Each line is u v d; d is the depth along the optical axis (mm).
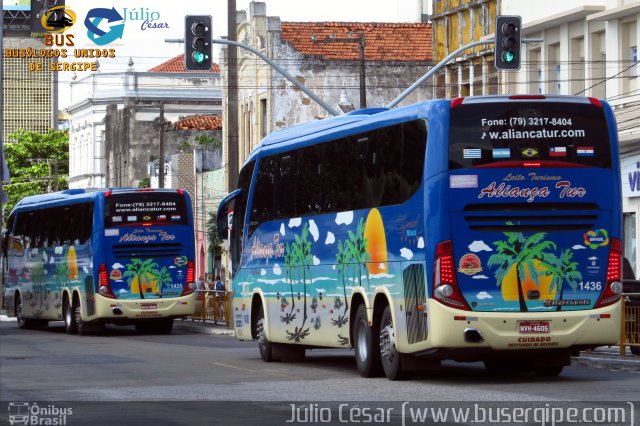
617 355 26016
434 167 20578
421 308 20859
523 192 20609
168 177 88250
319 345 25422
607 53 43656
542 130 20703
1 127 64688
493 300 20531
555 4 46594
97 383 22719
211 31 36000
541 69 48094
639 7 41375
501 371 23766
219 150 84000
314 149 25578
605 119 20938
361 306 23188
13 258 52688
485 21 53594
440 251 20453
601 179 20859
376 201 22609
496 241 20547
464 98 20625
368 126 23062
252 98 74812
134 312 42938
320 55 72812
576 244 20781
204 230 81750
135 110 104688
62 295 46031
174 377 23891
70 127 120250
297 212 26391
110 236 42938
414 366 21719
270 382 22188
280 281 27281
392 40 75438
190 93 112250
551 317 20609
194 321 50844
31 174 130000
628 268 28922
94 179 112250
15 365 27906
